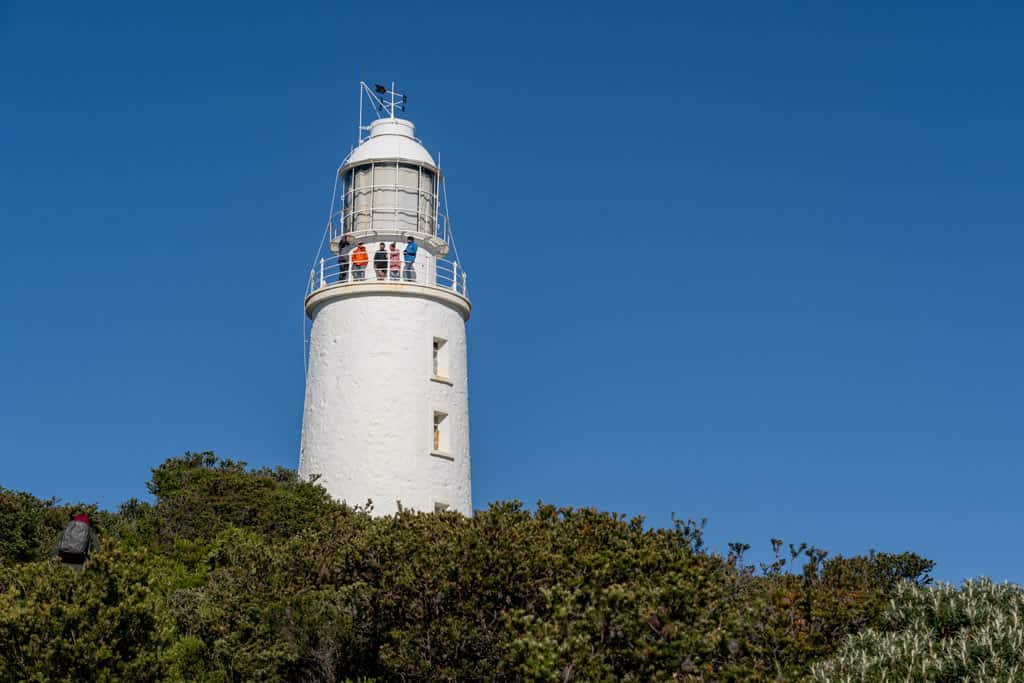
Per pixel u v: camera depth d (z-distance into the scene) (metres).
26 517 38.34
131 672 26.55
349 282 46.69
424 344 46.41
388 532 32.38
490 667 27.80
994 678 23.25
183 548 40.03
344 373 46.00
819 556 30.89
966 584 27.58
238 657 30.59
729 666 25.97
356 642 30.77
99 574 27.20
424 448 45.38
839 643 27.77
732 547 31.16
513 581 28.45
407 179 48.34
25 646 25.61
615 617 25.94
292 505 42.72
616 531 30.48
